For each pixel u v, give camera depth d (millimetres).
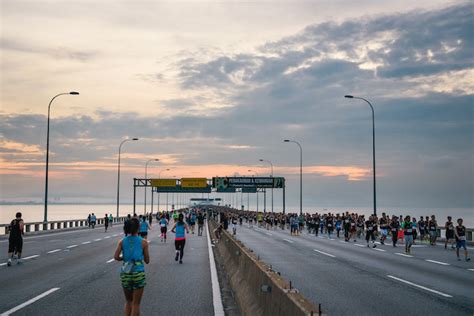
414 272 18141
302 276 16828
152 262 21078
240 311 9508
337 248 30703
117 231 53969
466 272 18234
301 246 32375
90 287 13734
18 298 11922
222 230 26547
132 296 8352
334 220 55406
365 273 17750
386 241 39594
